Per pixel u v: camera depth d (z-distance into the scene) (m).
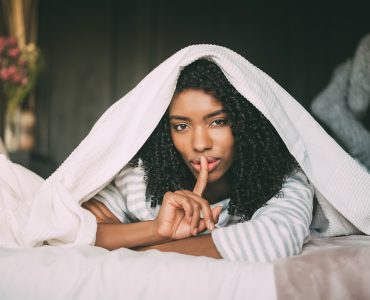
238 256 0.80
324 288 0.63
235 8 4.85
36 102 4.66
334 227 1.06
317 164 0.99
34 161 4.32
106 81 4.77
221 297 0.65
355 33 4.84
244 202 1.01
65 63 4.74
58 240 0.87
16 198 1.04
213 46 0.96
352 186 0.98
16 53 3.72
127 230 0.88
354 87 2.36
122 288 0.67
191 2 4.83
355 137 2.25
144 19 4.78
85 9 4.75
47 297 0.68
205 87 0.94
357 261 0.65
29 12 4.39
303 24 4.85
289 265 0.66
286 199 0.94
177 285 0.66
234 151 0.99
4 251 0.76
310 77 4.87
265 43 4.86
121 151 0.98
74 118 4.74
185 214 0.84
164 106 0.97
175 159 1.05
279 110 0.96
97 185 0.98
